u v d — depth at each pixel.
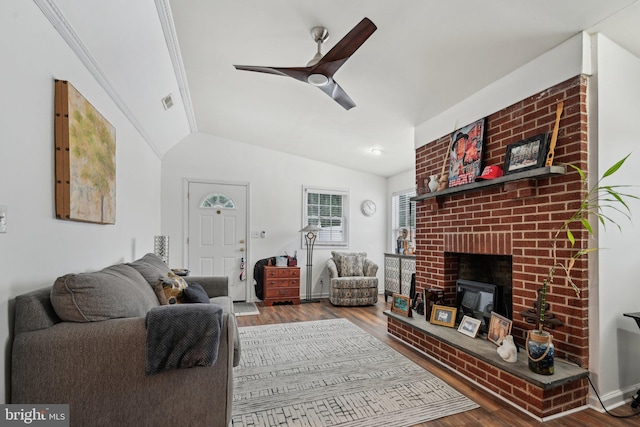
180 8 2.29
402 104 3.32
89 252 2.12
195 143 5.18
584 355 2.04
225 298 3.13
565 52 2.16
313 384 2.38
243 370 2.63
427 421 1.92
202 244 5.17
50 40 1.60
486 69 2.54
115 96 2.52
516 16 1.97
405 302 3.33
